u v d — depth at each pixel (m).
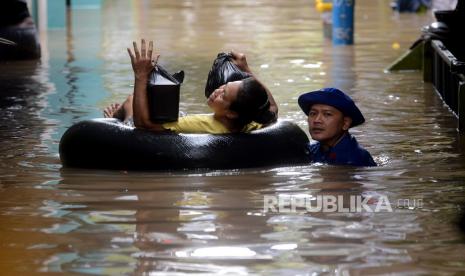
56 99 19.56
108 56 27.16
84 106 18.70
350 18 29.92
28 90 20.84
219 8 46.16
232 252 9.56
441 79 19.78
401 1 42.62
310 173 12.82
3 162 13.79
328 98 13.20
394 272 8.98
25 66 25.11
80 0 46.19
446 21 21.52
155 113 12.95
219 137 13.01
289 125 13.64
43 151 14.53
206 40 31.91
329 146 13.46
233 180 12.41
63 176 12.80
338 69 24.28
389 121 17.03
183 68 24.67
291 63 25.64
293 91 20.62
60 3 35.81
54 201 11.54
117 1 50.59
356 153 13.39
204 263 9.25
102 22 38.72
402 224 10.49
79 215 10.93
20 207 11.30
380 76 22.95
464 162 13.66
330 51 28.36
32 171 13.14
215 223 10.52
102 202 11.45
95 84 21.75
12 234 10.24
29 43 26.27
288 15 41.88
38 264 9.29
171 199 11.52
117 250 9.65
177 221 10.61
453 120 17.09
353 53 27.80
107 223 10.58
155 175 12.69
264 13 43.16
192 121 13.25
